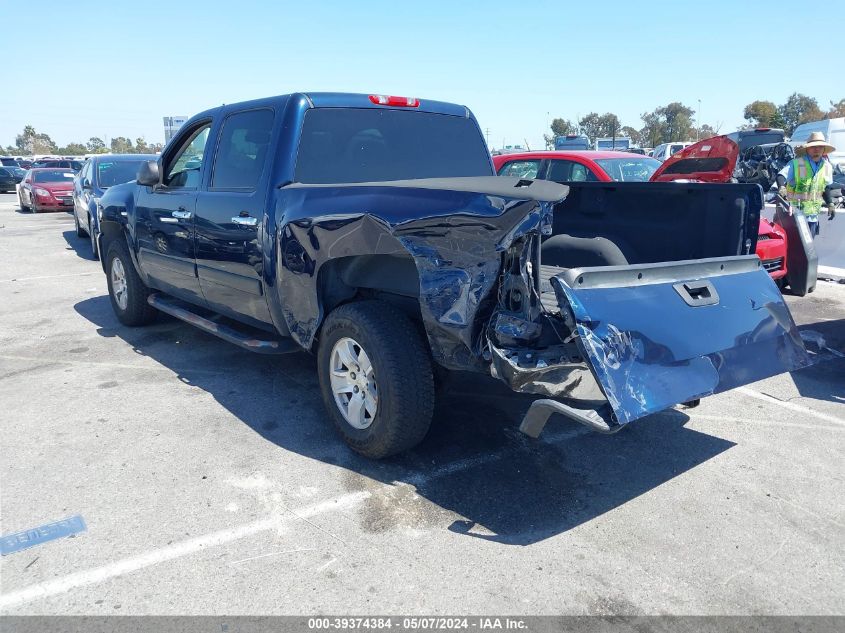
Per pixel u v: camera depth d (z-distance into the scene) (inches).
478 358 122.7
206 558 113.6
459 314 121.5
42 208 791.1
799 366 141.2
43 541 117.8
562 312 114.9
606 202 186.4
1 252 470.3
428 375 138.0
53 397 186.2
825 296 325.1
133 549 115.9
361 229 136.0
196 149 204.4
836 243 367.9
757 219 152.2
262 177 166.4
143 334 252.4
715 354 127.2
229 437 160.1
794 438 164.9
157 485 137.3
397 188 134.0
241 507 129.3
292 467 145.5
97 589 105.7
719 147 279.1
